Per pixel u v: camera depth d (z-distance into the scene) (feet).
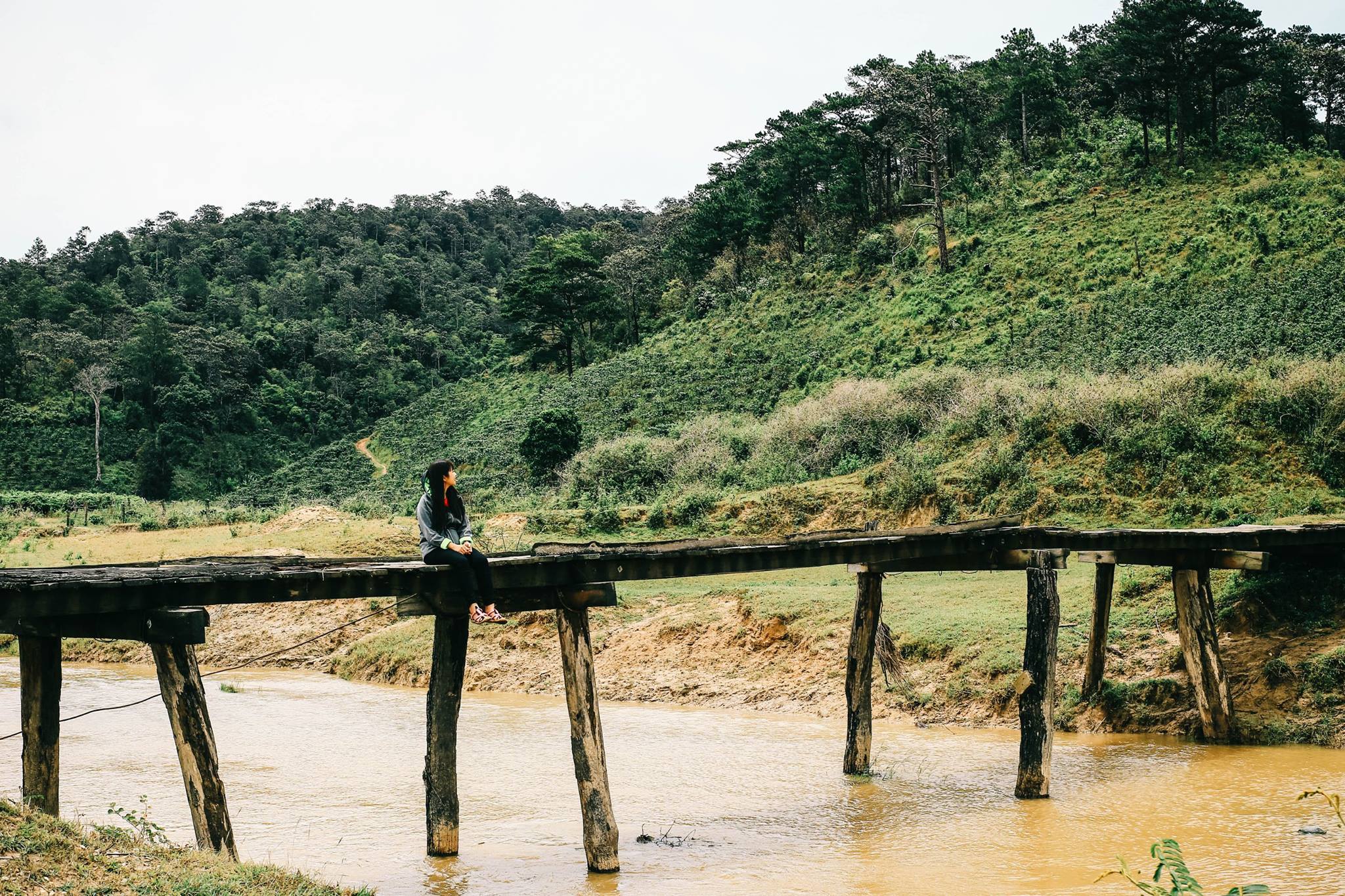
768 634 78.07
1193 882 20.80
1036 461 114.73
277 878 28.14
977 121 302.04
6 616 26.21
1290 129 271.49
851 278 263.29
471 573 34.17
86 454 324.80
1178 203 228.84
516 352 352.69
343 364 402.31
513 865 37.09
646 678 78.28
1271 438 103.30
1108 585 59.36
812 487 127.54
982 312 208.03
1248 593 62.69
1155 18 246.06
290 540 127.65
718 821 43.29
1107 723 58.90
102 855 26.61
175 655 29.76
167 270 539.29
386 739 61.98
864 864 36.70
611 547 38.83
